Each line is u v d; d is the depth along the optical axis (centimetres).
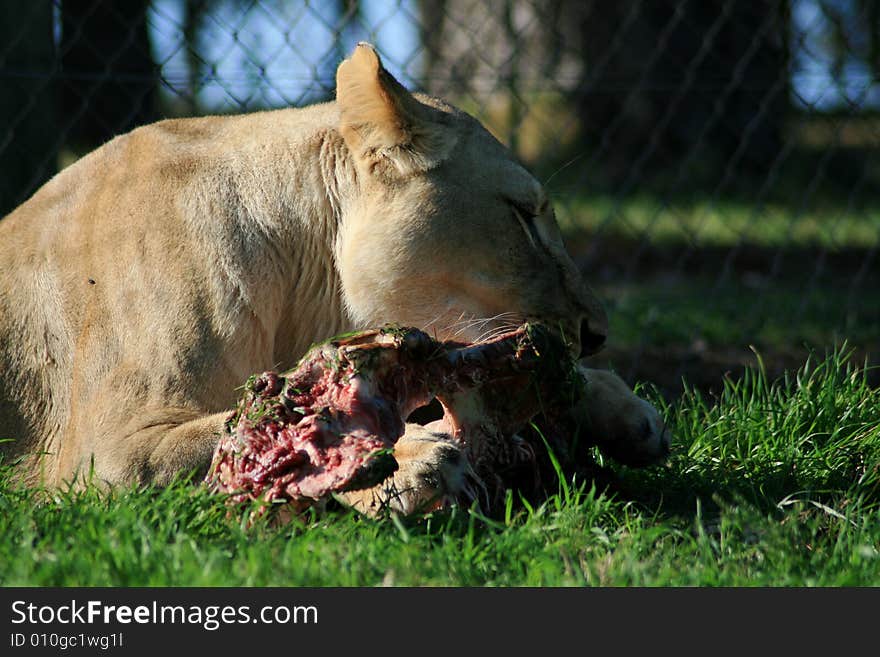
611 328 1235
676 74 2011
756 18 1822
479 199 623
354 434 469
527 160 1975
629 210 1981
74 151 1513
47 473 633
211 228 618
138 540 453
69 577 420
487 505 527
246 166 640
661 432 626
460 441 538
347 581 433
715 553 501
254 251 621
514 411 542
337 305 645
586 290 656
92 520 463
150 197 629
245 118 676
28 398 647
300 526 475
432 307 623
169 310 598
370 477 454
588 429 625
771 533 488
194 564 429
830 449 673
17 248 665
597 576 450
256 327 618
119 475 553
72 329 629
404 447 518
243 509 484
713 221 1939
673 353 1132
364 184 630
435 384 509
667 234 1888
